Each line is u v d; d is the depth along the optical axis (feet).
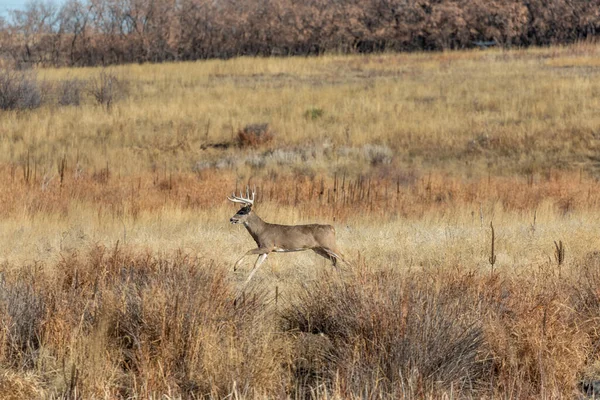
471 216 205.57
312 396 79.10
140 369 83.20
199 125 390.42
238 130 367.45
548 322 92.12
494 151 341.00
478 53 601.21
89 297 100.53
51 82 480.23
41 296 100.07
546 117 379.76
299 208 213.87
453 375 84.89
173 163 342.23
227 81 510.99
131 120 399.65
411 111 406.21
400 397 77.77
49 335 91.50
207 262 123.95
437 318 89.10
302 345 93.66
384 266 128.98
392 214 212.43
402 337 86.79
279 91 461.37
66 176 281.13
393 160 331.16
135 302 96.73
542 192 248.11
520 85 444.96
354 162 326.24
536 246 156.97
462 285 106.93
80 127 389.80
